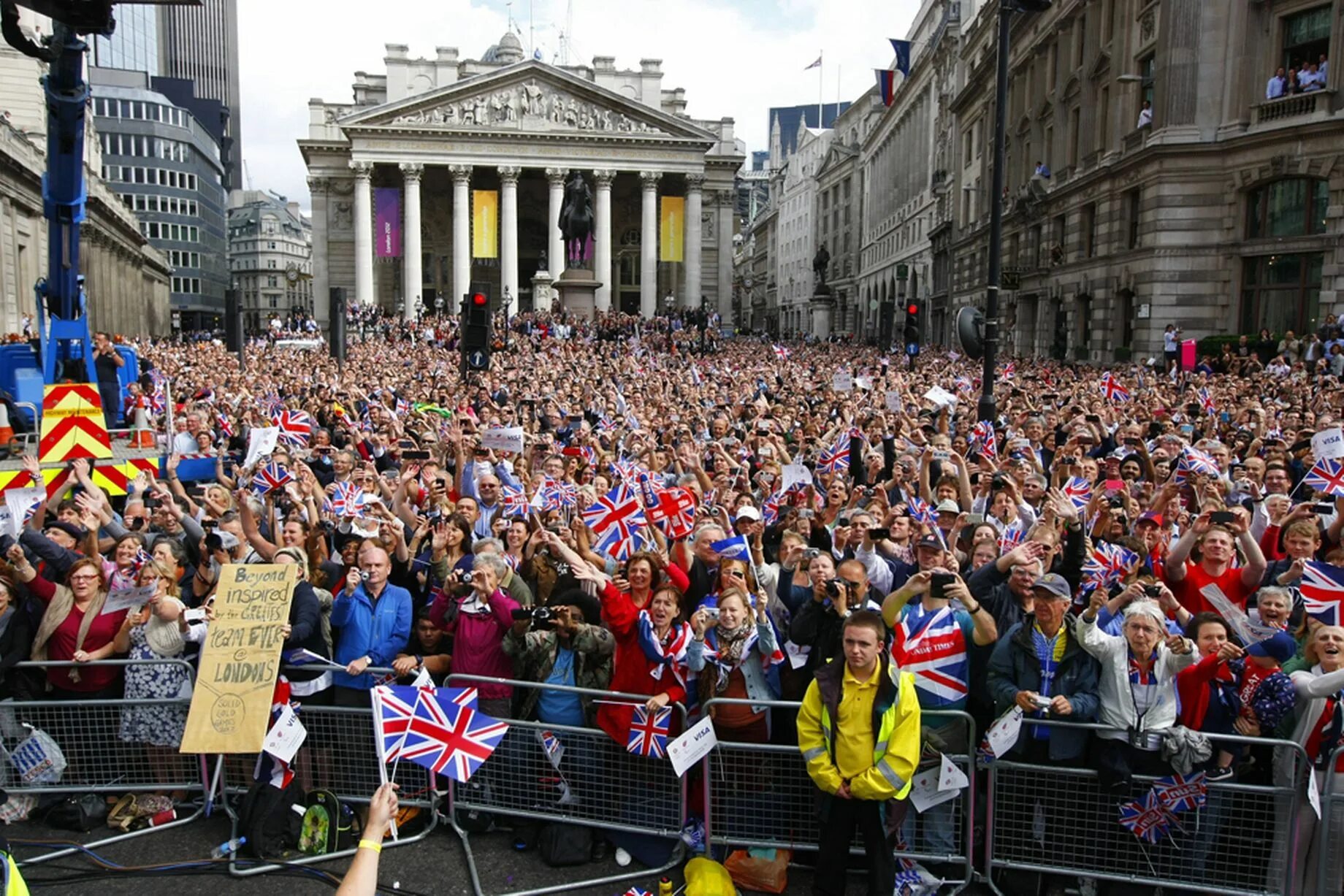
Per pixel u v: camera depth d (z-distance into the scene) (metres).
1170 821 6.86
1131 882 6.95
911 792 7.08
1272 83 34.97
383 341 63.25
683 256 90.81
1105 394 23.98
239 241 176.25
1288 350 30.97
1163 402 22.91
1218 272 37.44
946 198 81.12
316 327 71.94
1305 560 8.12
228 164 183.12
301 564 8.57
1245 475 13.22
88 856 7.57
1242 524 8.82
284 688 7.76
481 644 8.10
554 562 9.89
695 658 7.47
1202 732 6.88
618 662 7.77
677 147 91.00
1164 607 7.80
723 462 14.88
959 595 7.20
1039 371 37.22
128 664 7.91
